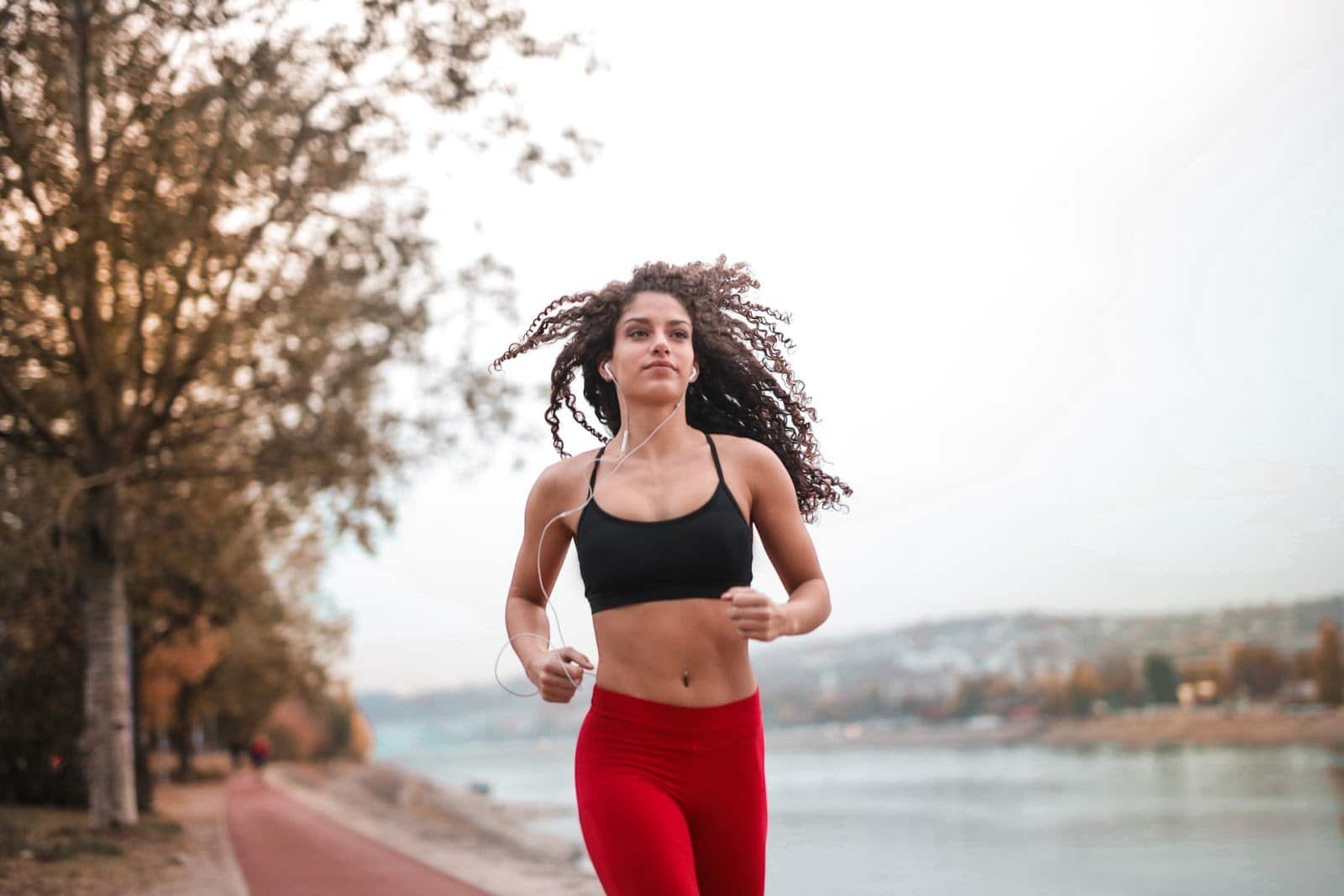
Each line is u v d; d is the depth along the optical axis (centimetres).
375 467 1559
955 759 9506
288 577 2862
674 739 242
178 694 4188
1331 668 9256
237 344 1516
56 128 1183
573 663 236
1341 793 3778
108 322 1412
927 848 2411
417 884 1084
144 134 1167
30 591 1741
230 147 1187
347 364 1559
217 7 1123
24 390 1420
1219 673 10456
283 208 1345
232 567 2034
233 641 3628
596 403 307
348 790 3444
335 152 1280
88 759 1564
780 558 265
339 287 1491
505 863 1274
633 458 261
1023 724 12838
